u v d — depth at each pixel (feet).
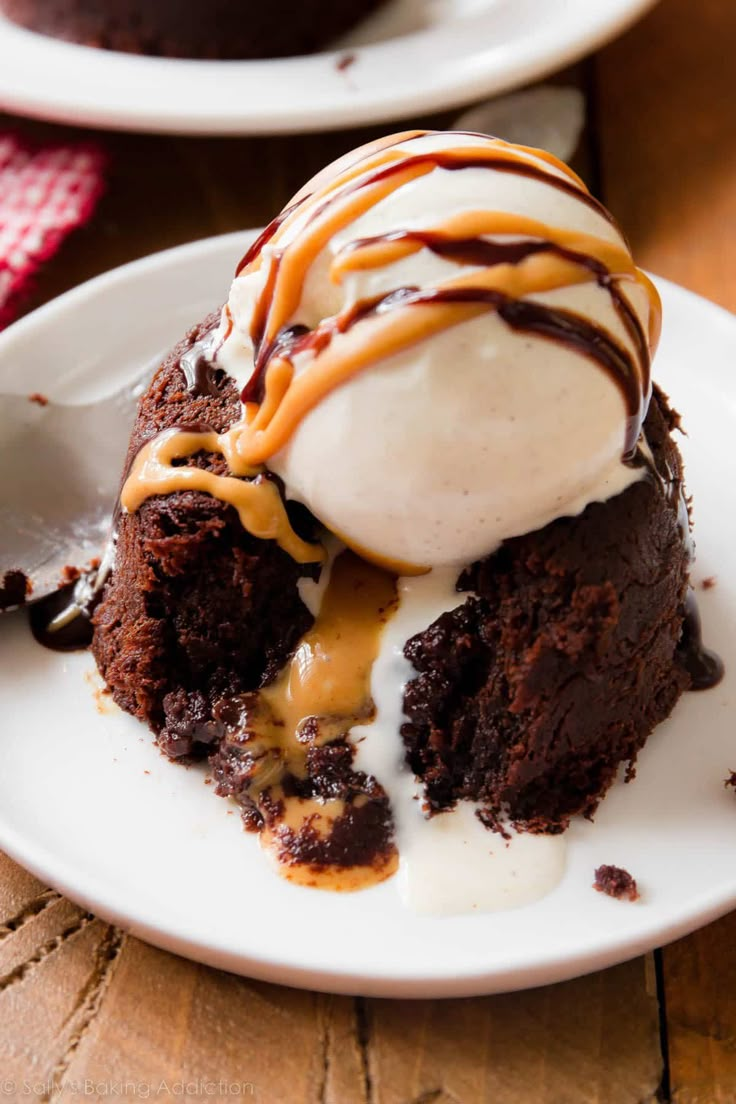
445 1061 0.86
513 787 0.93
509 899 0.89
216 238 1.18
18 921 0.90
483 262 0.85
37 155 1.30
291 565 0.94
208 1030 0.87
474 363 0.85
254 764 0.92
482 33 1.29
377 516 0.89
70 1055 0.86
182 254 1.16
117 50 1.30
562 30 1.27
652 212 1.28
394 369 0.85
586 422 0.87
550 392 0.86
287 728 0.93
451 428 0.85
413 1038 0.87
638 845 0.91
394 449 0.86
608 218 0.90
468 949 0.86
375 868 0.90
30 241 1.22
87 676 0.99
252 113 1.22
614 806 0.93
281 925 0.88
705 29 1.44
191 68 1.26
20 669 0.99
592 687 0.91
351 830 0.91
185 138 1.35
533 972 0.85
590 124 1.36
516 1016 0.87
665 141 1.34
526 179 0.88
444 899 0.89
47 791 0.93
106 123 1.23
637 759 0.95
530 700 0.91
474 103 1.34
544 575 0.90
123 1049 0.86
